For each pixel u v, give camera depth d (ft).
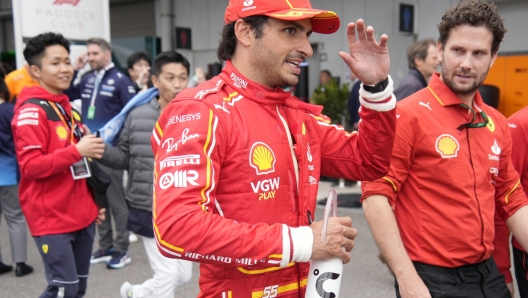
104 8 23.59
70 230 10.30
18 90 20.70
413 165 7.49
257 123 5.45
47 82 10.53
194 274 16.47
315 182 5.90
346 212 22.89
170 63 12.10
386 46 5.73
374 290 14.64
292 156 5.63
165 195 4.92
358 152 6.21
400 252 7.09
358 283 15.17
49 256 10.12
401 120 7.40
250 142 5.34
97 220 11.28
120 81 19.25
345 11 35.78
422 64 17.90
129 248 19.34
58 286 10.21
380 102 5.84
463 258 7.34
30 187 10.11
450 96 7.48
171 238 4.79
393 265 7.09
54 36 10.55
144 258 18.11
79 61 19.98
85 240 10.84
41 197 10.06
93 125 19.47
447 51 7.50
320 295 5.34
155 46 37.40
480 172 7.45
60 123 10.46
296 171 5.65
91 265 17.42
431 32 32.12
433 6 31.83
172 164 5.02
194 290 15.15
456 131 7.43
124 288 11.60
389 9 33.71
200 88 5.51
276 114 5.64
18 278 16.39
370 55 5.77
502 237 8.66
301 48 5.42
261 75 5.51
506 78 26.99
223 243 4.74
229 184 5.31
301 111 5.98
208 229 4.74
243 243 4.79
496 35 7.43
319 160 6.03
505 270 8.76
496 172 7.72
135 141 11.85
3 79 16.79
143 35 49.19
